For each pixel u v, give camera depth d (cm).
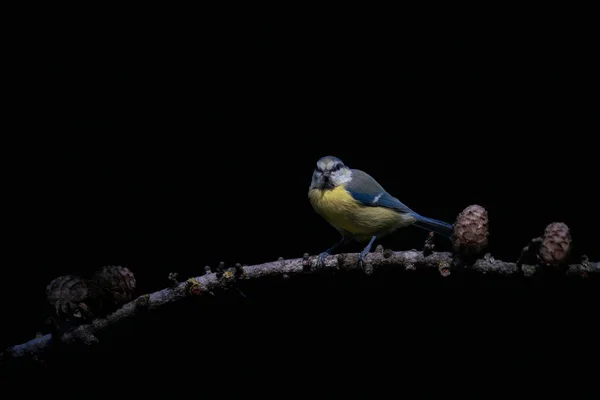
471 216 478
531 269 467
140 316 545
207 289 539
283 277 543
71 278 535
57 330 541
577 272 452
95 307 534
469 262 488
